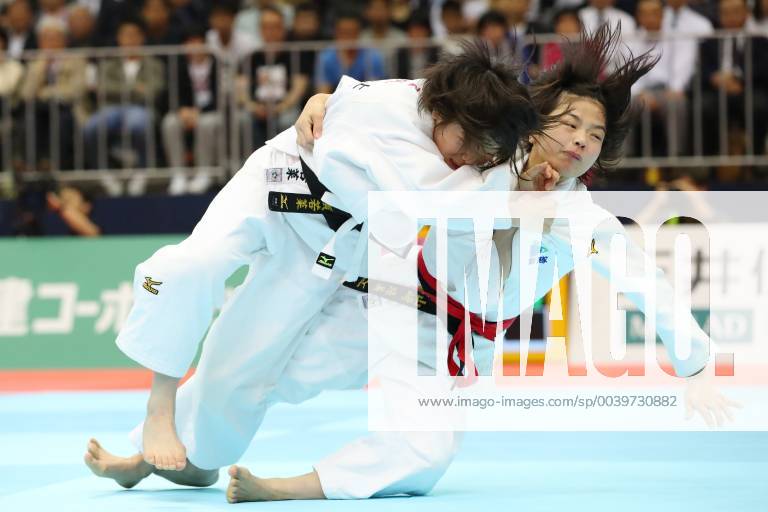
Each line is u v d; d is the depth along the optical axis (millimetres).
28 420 25172
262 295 13859
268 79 38938
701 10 40688
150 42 40938
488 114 12336
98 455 14844
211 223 13500
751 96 37750
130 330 13258
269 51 39000
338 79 38844
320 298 13938
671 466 16688
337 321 14117
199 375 14133
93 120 39312
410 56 38562
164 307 13086
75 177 39125
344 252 13656
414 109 12844
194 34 40688
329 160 12820
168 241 37594
